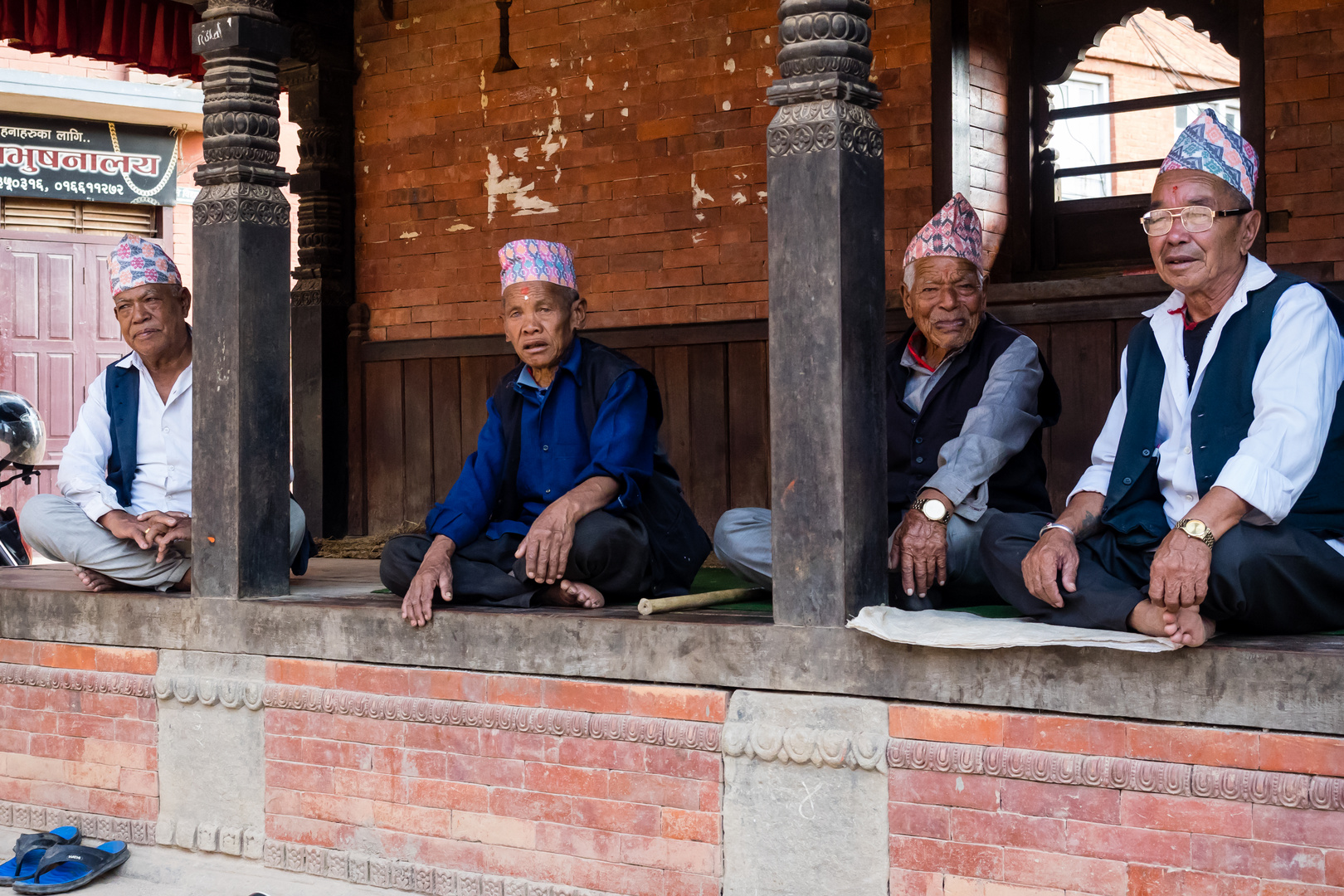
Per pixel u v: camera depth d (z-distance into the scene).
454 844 3.72
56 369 11.65
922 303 3.82
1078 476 5.91
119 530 4.26
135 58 6.92
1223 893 2.75
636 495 3.77
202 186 4.24
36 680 4.46
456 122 7.54
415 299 7.73
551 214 7.26
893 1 6.20
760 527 3.91
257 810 4.05
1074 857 2.92
